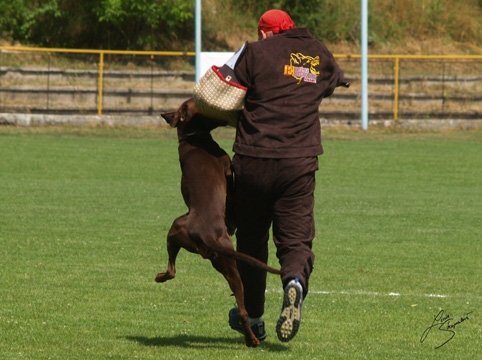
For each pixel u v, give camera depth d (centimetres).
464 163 6488
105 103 9031
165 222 3869
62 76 9244
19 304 2355
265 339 2069
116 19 9669
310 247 1856
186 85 9544
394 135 8375
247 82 1847
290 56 1859
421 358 1914
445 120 8888
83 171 5641
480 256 3234
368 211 4338
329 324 2230
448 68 10675
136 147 6981
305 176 1834
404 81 9912
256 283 1959
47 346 1942
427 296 2583
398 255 3238
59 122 8250
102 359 1838
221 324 2216
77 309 2323
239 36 10856
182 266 2973
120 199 4541
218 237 1795
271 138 1823
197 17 8544
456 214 4278
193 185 1867
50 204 4303
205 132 1967
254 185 1838
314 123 1862
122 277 2758
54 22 10125
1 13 10081
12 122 8131
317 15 10775
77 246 3275
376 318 2303
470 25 11588
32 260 2989
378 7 11494
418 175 5862
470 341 2086
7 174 5406
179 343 2005
